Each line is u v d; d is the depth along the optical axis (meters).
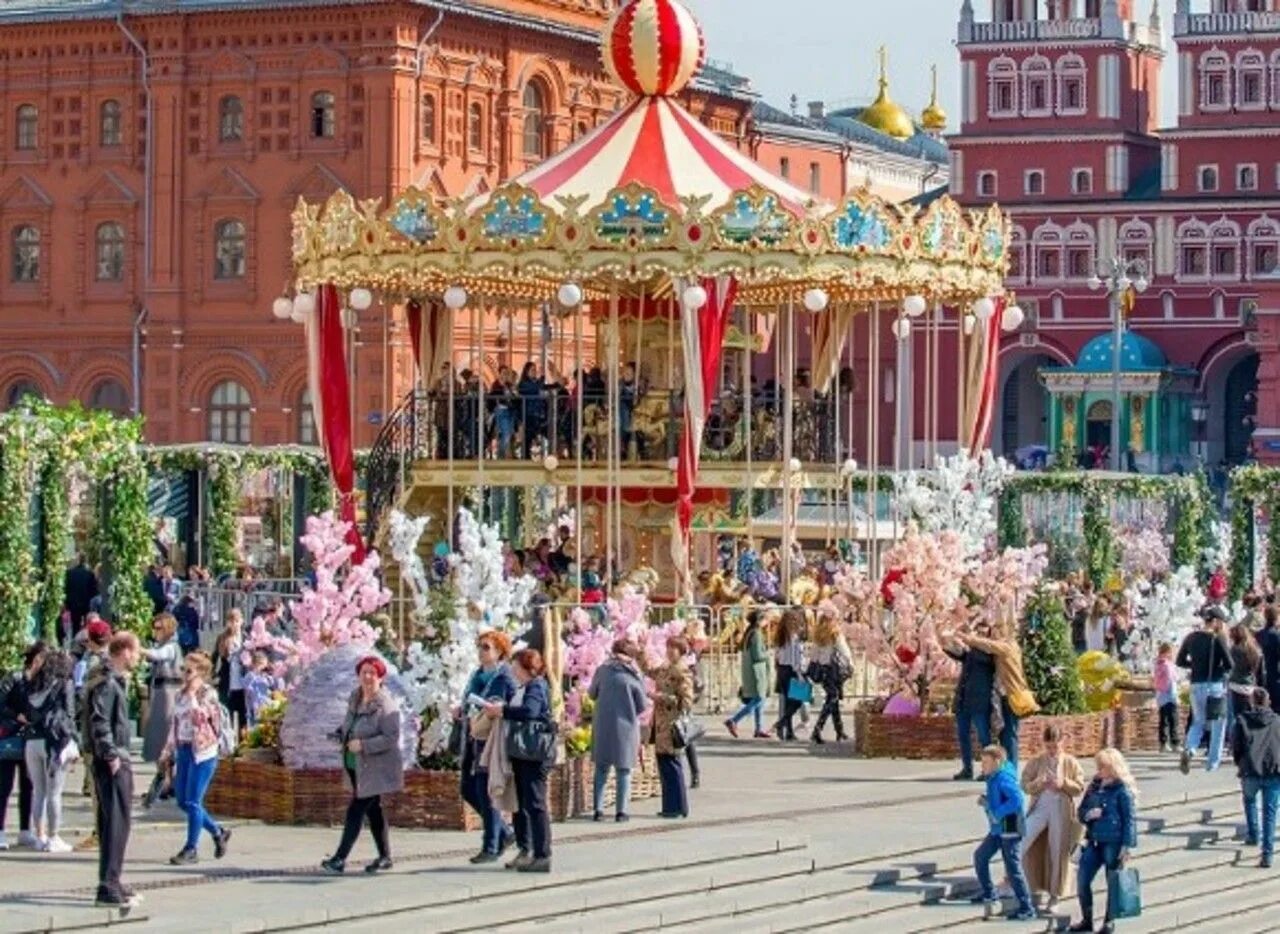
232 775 43.53
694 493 63.97
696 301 58.78
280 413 122.25
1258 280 159.00
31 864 38.34
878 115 190.75
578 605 54.78
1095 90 165.50
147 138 124.31
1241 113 163.88
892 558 53.69
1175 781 50.56
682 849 40.50
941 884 41.09
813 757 52.50
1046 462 151.25
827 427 69.19
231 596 67.50
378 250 60.69
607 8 131.12
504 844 39.47
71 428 57.81
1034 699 51.16
